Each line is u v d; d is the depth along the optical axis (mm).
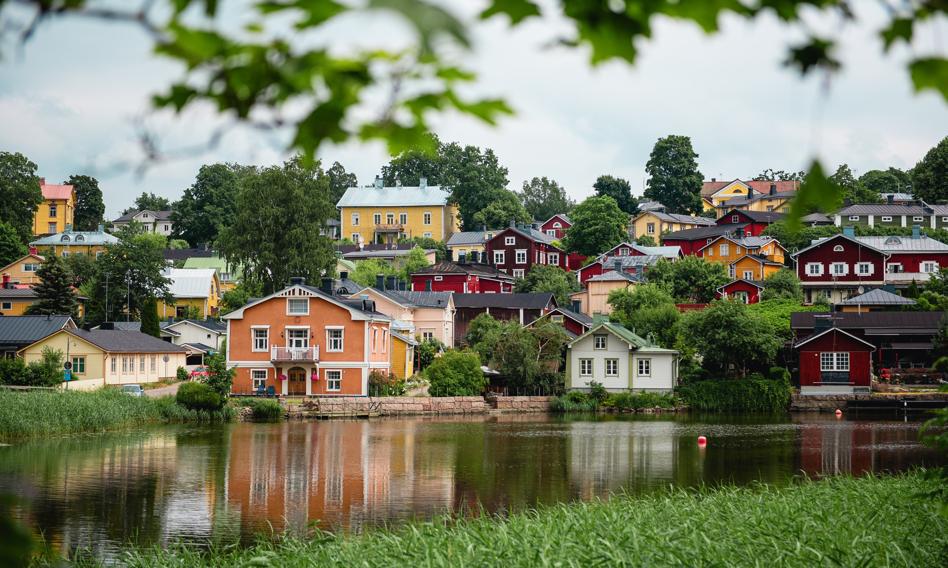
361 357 71625
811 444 50438
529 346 76625
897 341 81500
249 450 45875
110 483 35312
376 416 67188
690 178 178250
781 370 76250
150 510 30250
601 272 121875
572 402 75250
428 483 36406
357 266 120625
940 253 105125
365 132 3662
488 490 34750
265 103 3615
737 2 3484
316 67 3412
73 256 113875
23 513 29312
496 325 87438
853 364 76250
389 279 96688
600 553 16047
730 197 183625
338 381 71750
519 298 98812
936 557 15414
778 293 101625
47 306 93375
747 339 76500
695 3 3479
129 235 103812
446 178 180125
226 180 167625
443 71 3385
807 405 74312
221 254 91062
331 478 37438
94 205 181375
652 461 43219
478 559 16672
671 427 60688
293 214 89500
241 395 71750
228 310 109250
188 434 52719
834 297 103875
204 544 25531
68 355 70812
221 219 163750
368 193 158125
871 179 173875
